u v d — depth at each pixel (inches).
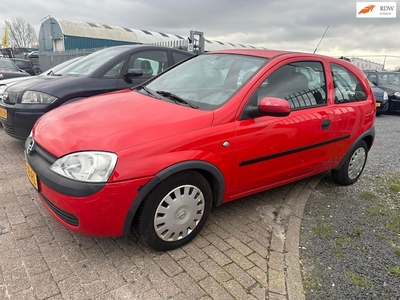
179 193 97.6
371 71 492.4
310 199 147.9
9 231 105.2
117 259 95.7
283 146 119.6
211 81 123.2
